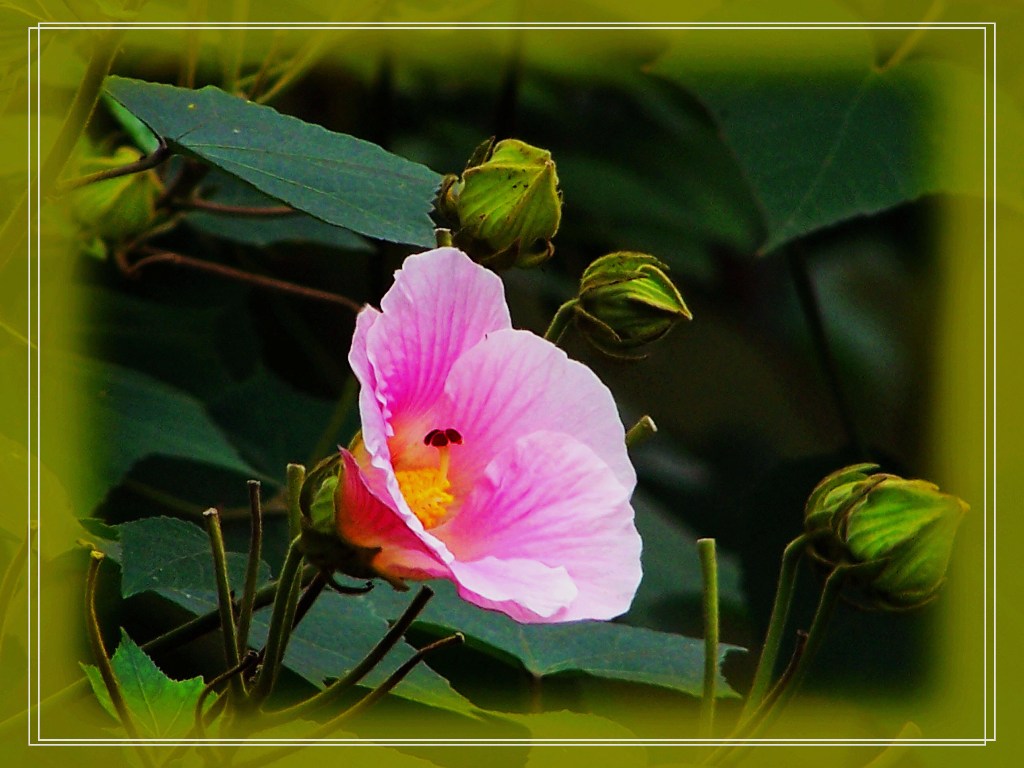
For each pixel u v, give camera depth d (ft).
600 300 8.65
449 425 8.47
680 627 9.77
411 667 8.48
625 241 10.39
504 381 8.48
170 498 9.25
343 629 8.80
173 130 8.66
